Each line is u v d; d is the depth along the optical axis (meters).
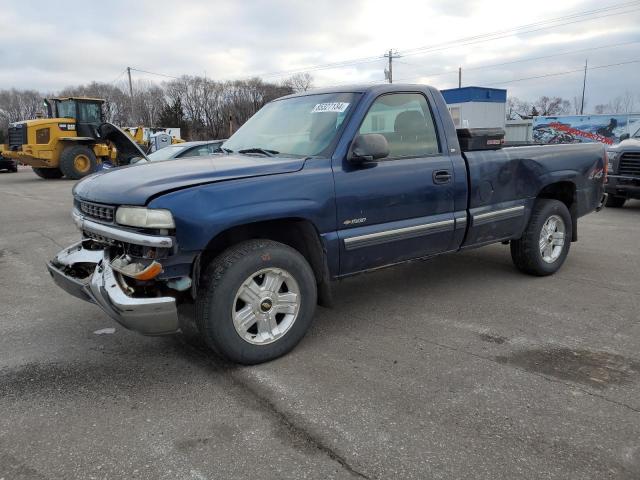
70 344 3.94
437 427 2.76
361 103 3.94
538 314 4.45
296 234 3.77
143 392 3.20
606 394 3.08
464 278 5.55
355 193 3.77
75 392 3.20
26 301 4.98
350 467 2.46
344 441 2.66
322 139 3.87
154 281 3.23
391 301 4.86
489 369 3.43
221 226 3.17
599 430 2.71
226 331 3.32
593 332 4.03
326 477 2.39
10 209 11.70
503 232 4.96
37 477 2.42
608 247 6.95
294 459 2.52
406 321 4.34
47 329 4.25
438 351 3.73
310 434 2.72
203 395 3.15
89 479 2.40
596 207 5.94
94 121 20.75
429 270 5.88
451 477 2.37
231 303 3.31
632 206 10.99
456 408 2.95
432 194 4.25
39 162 19.83
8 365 3.58
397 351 3.74
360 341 3.92
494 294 5.00
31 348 3.87
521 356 3.62
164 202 3.03
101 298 3.21
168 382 3.32
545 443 2.61
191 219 3.07
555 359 3.57
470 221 4.57
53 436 2.74
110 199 3.22
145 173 3.45
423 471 2.42
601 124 34.97
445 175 4.32
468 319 4.36
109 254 3.41
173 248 3.09
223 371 3.46
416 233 4.18
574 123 36.03
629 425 2.76
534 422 2.79
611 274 5.63
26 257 6.89
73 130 20.23
